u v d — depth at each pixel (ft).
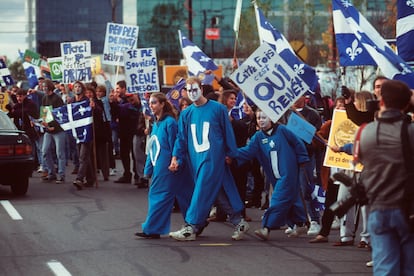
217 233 45.11
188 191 43.57
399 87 25.41
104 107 74.64
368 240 39.75
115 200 59.36
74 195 62.49
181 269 34.99
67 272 34.32
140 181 67.87
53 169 72.90
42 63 124.57
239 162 42.86
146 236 43.06
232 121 51.85
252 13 212.64
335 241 42.50
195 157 42.14
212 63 71.46
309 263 36.58
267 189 56.34
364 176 25.77
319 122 49.57
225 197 42.73
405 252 25.31
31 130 80.33
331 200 41.78
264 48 42.37
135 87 69.36
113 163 79.87
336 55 167.43
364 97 38.29
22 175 61.16
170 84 120.47
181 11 440.86
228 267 35.50
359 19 42.09
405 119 25.53
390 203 25.12
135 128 70.38
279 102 42.27
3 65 110.01
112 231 45.21
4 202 57.98
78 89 68.59
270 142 42.42
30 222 48.42
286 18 225.97
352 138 41.83
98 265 35.81
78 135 66.90
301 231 43.93
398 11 42.52
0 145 60.13
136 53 69.26
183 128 42.57
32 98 89.81
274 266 35.81
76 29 528.63
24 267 35.40
